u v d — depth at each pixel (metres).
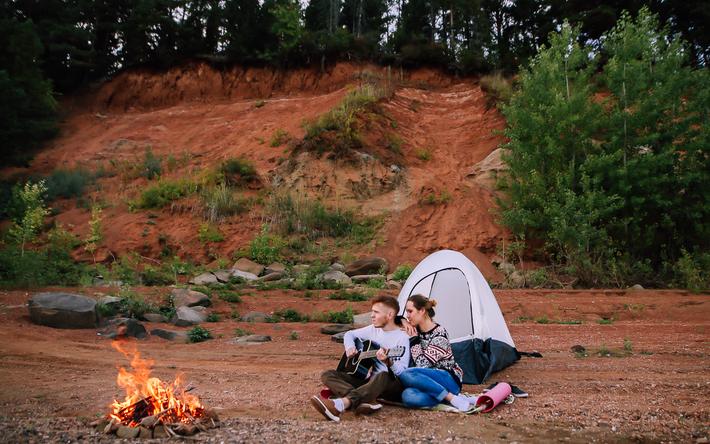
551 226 19.45
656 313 13.94
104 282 17.39
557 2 37.94
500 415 5.44
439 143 27.36
